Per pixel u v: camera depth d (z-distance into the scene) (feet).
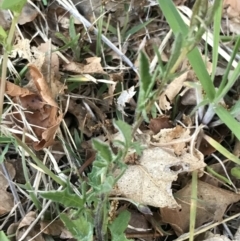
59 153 0.69
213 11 0.34
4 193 0.68
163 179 0.65
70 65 0.73
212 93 0.61
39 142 0.67
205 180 0.70
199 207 0.68
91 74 0.73
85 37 0.76
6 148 0.62
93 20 0.78
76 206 0.51
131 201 0.63
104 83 0.73
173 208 0.66
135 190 0.65
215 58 0.63
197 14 0.34
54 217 0.67
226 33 0.81
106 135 0.70
